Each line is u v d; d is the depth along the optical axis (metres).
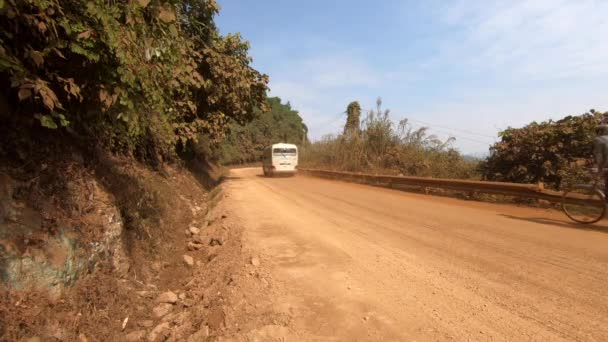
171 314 3.91
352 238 6.14
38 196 3.57
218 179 22.91
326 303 3.60
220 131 15.05
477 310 3.38
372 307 3.49
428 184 13.26
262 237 6.22
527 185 9.72
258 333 3.07
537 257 4.97
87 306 3.51
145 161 9.28
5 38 3.09
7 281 2.91
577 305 3.45
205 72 13.68
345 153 24.05
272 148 27.62
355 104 29.52
